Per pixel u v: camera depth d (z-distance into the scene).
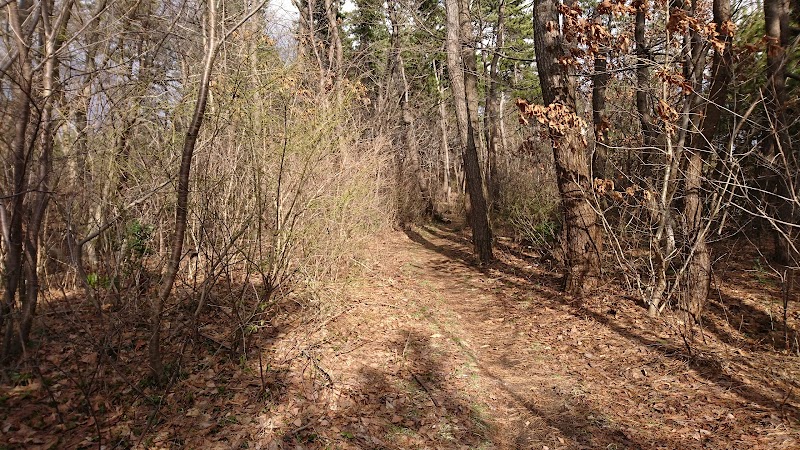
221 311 5.57
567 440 4.12
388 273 9.82
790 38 6.40
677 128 6.40
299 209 6.20
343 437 3.84
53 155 4.29
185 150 3.77
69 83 4.35
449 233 15.93
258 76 5.86
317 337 5.55
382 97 15.40
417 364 5.43
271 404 4.11
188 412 3.82
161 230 5.57
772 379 4.85
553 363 5.65
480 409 4.66
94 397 3.80
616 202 7.34
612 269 8.38
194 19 6.03
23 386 3.75
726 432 4.03
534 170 12.77
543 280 8.91
